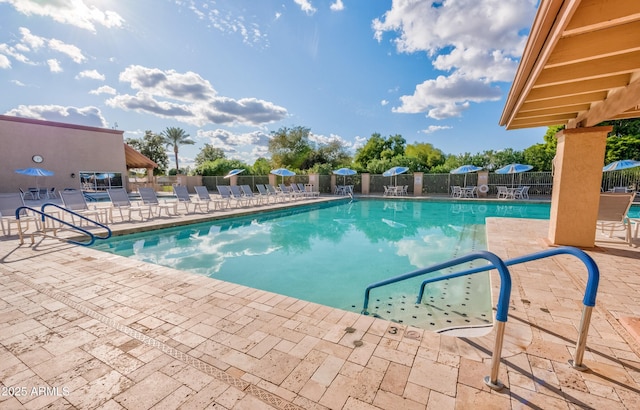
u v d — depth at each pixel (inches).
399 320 126.1
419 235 312.3
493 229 270.8
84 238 252.5
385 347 86.3
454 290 159.0
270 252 250.2
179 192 396.8
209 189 982.4
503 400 64.9
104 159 701.3
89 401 66.2
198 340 91.0
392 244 276.2
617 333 91.2
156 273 152.4
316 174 844.0
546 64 101.9
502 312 65.3
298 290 169.5
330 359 80.8
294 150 1370.6
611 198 200.2
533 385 69.2
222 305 115.5
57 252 192.7
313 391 68.9
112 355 83.6
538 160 791.7
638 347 83.8
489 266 96.0
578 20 80.2
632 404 63.2
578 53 99.0
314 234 322.3
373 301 149.4
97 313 109.0
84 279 143.8
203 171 1102.4
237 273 199.0
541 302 114.3
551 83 125.0
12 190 572.7
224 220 382.6
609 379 70.8
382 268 208.5
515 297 119.2
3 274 150.7
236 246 269.6
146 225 298.4
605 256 174.4
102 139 696.4
